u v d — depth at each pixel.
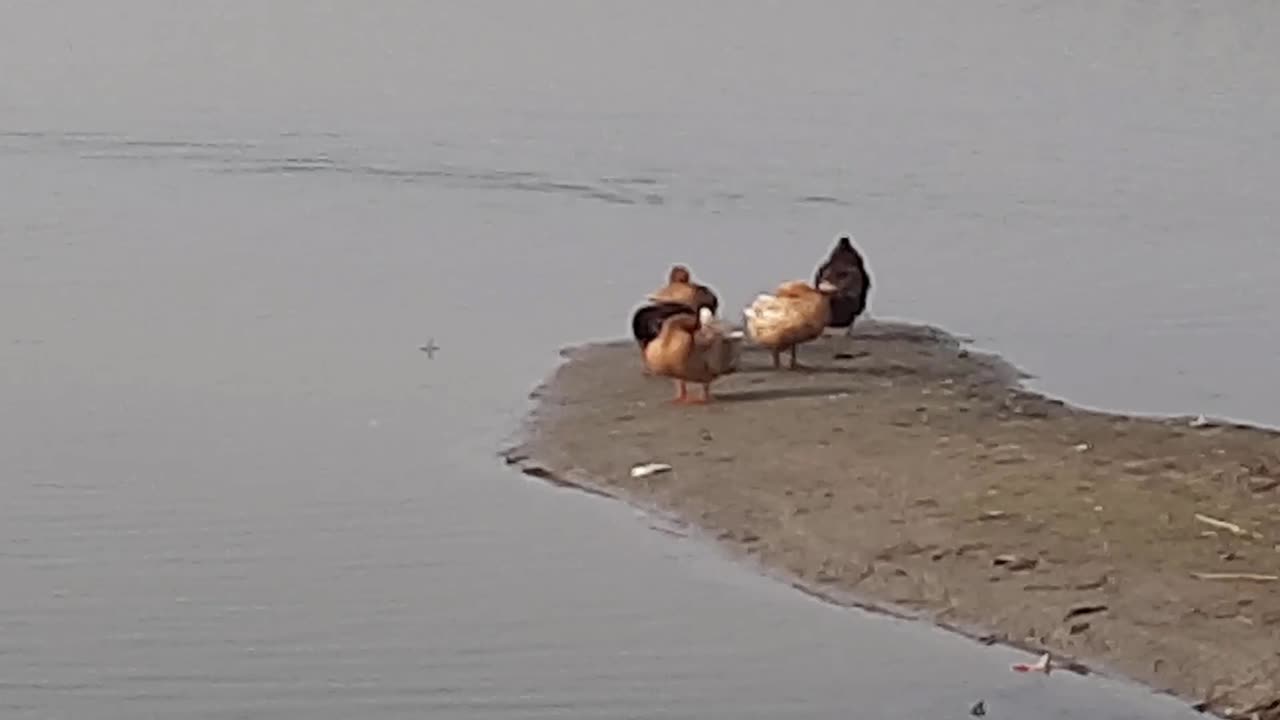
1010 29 44.91
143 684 11.77
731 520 14.41
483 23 44.78
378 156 30.09
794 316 18.03
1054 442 16.09
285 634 12.45
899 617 12.79
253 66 39.09
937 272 23.02
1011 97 36.31
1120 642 12.26
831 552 13.77
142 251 23.89
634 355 18.86
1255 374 18.72
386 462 15.93
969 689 11.73
